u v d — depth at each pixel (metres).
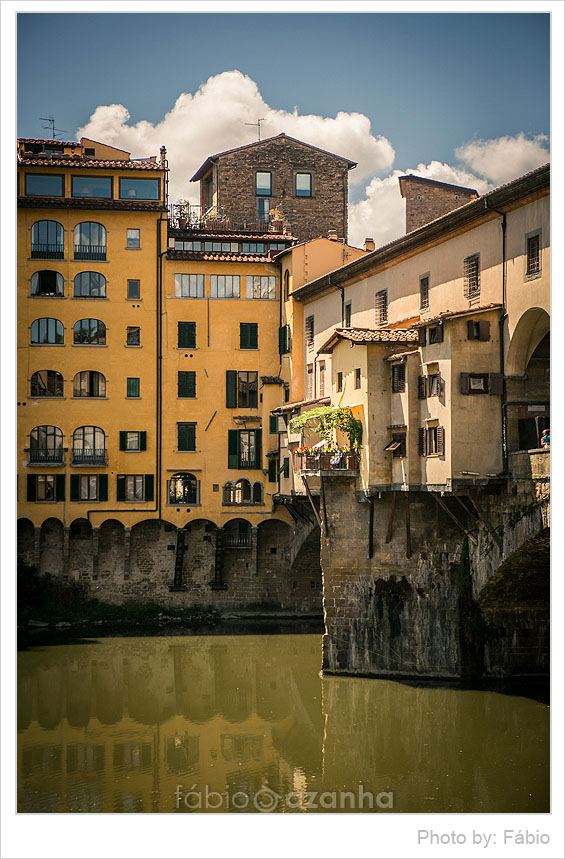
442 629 43.25
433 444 40.50
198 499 60.78
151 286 60.91
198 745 38.53
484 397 38.97
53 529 60.47
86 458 60.06
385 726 39.22
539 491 36.81
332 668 44.94
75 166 60.06
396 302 47.66
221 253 61.94
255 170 71.19
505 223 38.69
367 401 43.84
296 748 37.75
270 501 60.88
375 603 44.47
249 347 61.44
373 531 44.62
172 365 60.88
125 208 60.44
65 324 60.09
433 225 42.69
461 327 39.06
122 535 60.91
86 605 60.12
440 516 43.22
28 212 59.97
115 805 32.09
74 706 43.88
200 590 61.19
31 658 51.97
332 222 72.25
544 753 36.06
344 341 46.41
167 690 46.25
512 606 42.84
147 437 60.56
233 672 49.00
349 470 44.59
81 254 60.41
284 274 61.09
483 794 32.53
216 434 60.97
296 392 59.34
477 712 39.94
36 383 59.91
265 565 61.56
